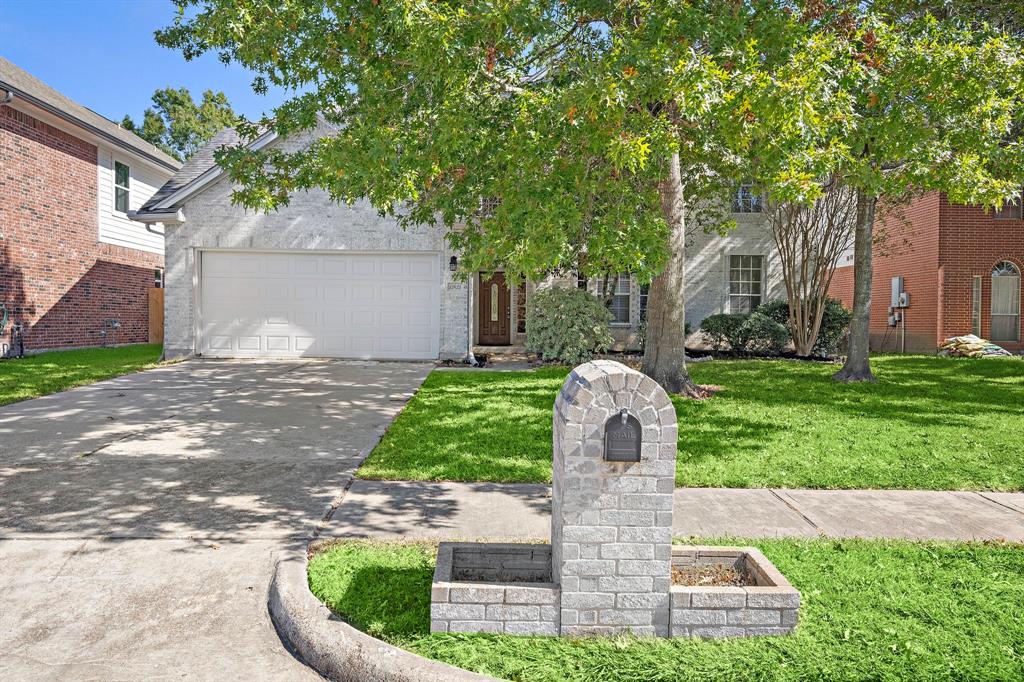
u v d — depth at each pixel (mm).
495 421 8000
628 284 17656
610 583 3018
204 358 14500
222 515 4699
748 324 16234
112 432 7328
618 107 5918
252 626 3248
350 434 7414
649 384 2986
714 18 6992
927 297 17547
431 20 5926
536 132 6664
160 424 7781
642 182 8742
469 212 8516
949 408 9070
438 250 14383
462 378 11828
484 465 6051
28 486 5340
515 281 7023
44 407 8805
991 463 6219
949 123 7629
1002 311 17281
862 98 7637
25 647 3023
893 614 3217
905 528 4508
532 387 10734
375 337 14711
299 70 7250
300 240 14398
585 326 14117
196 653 3010
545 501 5074
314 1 6934
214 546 4129
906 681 2658
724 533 4383
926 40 7391
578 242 8781
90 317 17812
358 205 14352
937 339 17172
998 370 13336
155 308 20781
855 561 3871
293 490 5320
